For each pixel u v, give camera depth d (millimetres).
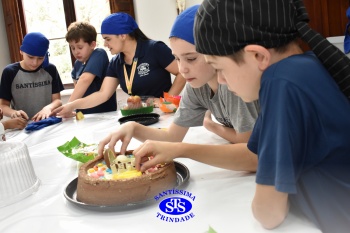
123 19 2283
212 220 679
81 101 2221
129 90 2441
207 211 717
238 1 580
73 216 754
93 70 2533
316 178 618
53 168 1148
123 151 1019
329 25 2885
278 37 593
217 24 591
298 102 560
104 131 1705
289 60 589
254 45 579
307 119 566
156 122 1780
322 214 626
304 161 596
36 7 3818
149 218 710
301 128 566
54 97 2857
